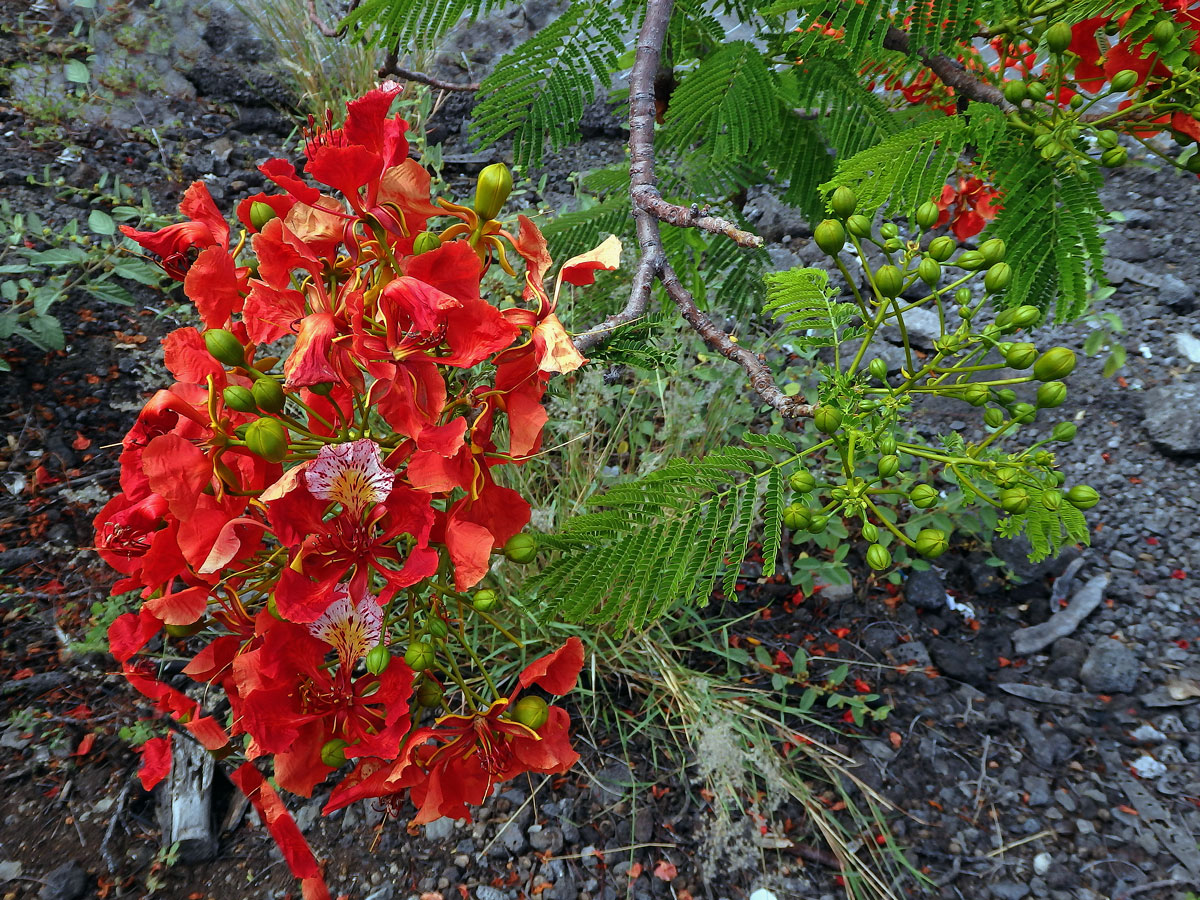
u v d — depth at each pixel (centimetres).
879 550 56
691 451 125
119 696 100
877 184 63
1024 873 93
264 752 47
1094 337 109
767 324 147
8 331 123
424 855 92
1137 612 115
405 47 89
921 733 106
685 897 91
